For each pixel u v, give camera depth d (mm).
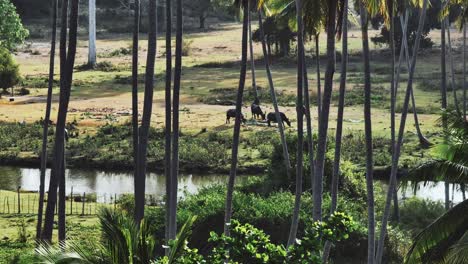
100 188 67875
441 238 29859
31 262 24500
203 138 84188
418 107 99062
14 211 54031
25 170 75500
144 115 35688
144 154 35906
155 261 23531
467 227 29828
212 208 47125
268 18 132125
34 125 89562
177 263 23094
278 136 82250
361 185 53688
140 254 23734
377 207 53906
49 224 34938
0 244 44000
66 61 34750
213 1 174000
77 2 34125
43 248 24203
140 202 35938
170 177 36625
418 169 30859
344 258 45438
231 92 114312
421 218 53312
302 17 35312
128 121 92688
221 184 58781
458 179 30344
